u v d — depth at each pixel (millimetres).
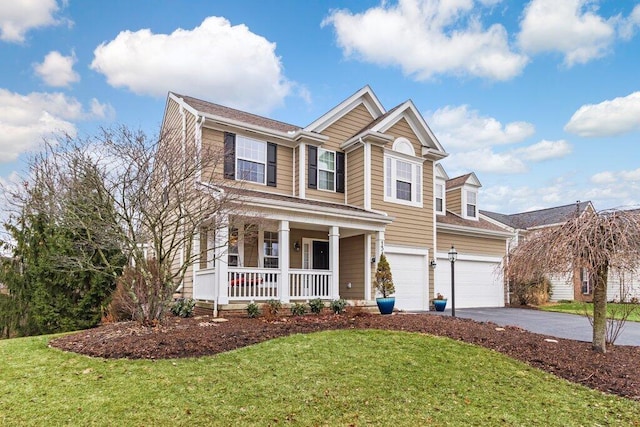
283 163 14367
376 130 14438
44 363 5988
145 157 8078
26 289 11562
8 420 4250
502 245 19391
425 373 6062
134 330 7598
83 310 11172
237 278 11469
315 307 10883
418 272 15414
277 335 7582
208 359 6109
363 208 14180
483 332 8500
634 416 4984
